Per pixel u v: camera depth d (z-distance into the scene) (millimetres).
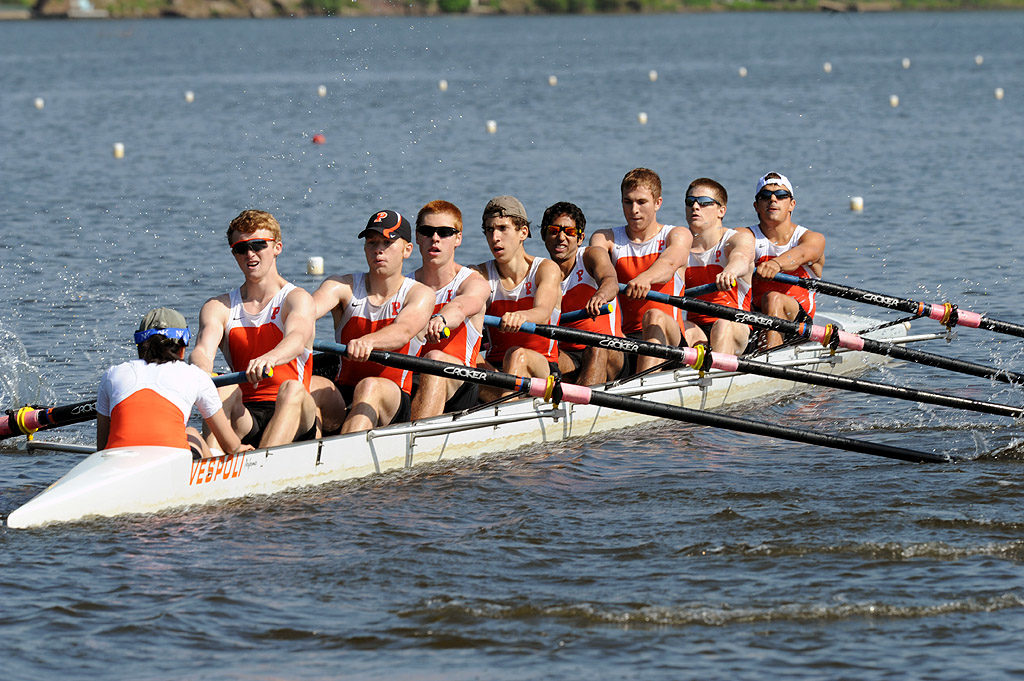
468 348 40344
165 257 76688
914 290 66375
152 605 27625
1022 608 26859
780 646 25438
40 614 27109
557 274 42750
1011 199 95562
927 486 35906
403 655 25297
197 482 33875
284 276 72312
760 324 44969
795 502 34562
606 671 24531
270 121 174250
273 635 26203
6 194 106125
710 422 38719
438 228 39625
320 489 36312
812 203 97688
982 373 45156
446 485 37000
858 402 48125
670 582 28672
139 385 33625
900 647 25266
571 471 38656
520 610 27156
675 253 46250
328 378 40844
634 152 133250
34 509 31922
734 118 171000
